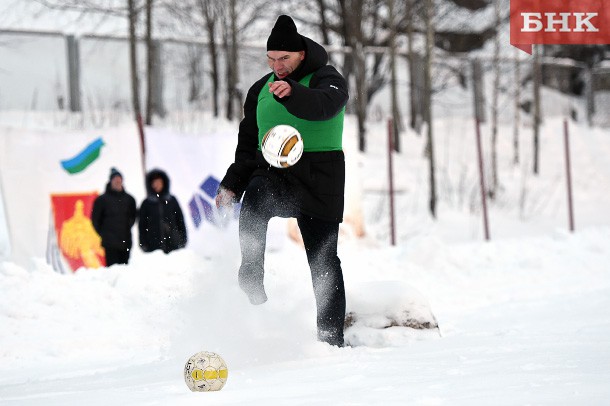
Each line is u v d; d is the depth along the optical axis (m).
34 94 41.72
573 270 27.16
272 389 8.14
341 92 10.80
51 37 42.44
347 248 29.73
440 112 58.84
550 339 12.05
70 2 43.81
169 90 47.16
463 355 10.57
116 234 25.27
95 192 27.59
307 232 11.48
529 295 22.00
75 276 19.39
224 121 46.69
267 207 10.91
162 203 26.12
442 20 63.72
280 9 56.19
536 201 51.12
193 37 49.09
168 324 16.75
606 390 7.29
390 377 8.73
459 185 49.97
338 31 59.09
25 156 26.67
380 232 41.50
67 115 41.56
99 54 45.03
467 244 30.16
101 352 15.85
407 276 24.34
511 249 29.08
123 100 44.84
